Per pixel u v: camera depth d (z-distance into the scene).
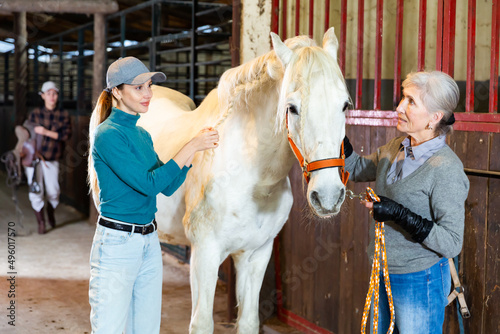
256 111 1.94
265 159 1.94
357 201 2.48
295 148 1.67
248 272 2.21
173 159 1.74
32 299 3.33
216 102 2.17
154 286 1.85
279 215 2.12
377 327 1.77
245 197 1.99
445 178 1.63
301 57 1.61
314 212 1.61
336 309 2.65
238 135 2.00
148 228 1.79
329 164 1.55
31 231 5.27
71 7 5.71
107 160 1.68
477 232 1.95
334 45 1.76
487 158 1.92
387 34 3.49
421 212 1.70
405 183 1.71
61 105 7.96
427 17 3.39
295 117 1.61
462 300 1.92
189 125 2.29
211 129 1.85
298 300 2.90
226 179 2.00
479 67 3.32
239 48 2.96
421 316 1.70
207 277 2.05
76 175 6.40
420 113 1.67
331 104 1.56
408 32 3.46
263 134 1.92
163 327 2.94
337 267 2.62
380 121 2.36
